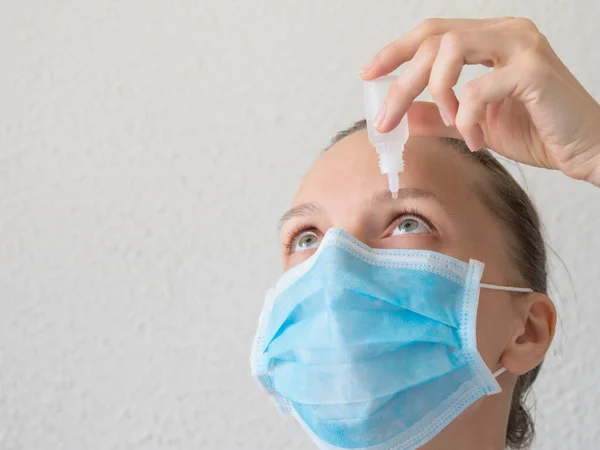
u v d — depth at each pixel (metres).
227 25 1.30
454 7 1.23
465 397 0.82
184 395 1.29
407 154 0.91
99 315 1.32
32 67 1.36
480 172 0.94
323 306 0.84
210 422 1.28
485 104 0.71
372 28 1.25
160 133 1.31
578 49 1.20
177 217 1.30
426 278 0.84
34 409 1.34
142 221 1.31
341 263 0.84
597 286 1.20
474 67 1.22
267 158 1.28
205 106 1.30
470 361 0.82
